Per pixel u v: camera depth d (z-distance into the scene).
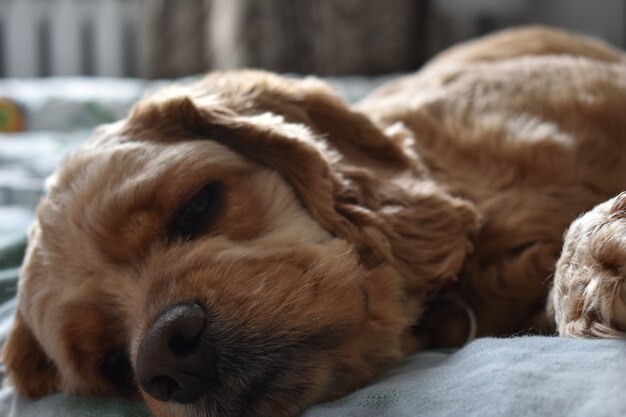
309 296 0.45
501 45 0.85
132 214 0.50
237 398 0.44
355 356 0.47
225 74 0.62
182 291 0.45
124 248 0.50
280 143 0.52
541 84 0.64
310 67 1.70
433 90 0.68
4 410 0.56
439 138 0.62
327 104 0.60
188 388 0.43
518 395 0.35
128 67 1.90
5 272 0.69
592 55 0.82
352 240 0.51
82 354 0.52
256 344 0.44
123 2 1.88
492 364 0.39
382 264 0.51
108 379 0.53
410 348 0.53
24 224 0.81
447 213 0.55
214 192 0.51
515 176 0.58
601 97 0.61
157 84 1.49
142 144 0.54
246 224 0.50
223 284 0.45
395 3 1.68
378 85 1.37
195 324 0.43
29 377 0.56
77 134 1.20
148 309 0.46
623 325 0.41
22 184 0.91
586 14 1.75
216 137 0.55
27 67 1.87
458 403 0.37
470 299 0.56
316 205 0.52
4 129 1.28
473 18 1.77
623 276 0.41
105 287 0.50
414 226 0.54
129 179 0.50
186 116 0.55
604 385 0.34
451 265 0.54
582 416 0.33
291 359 0.45
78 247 0.51
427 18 1.73
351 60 1.69
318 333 0.45
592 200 0.57
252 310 0.44
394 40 1.69
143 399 0.51
